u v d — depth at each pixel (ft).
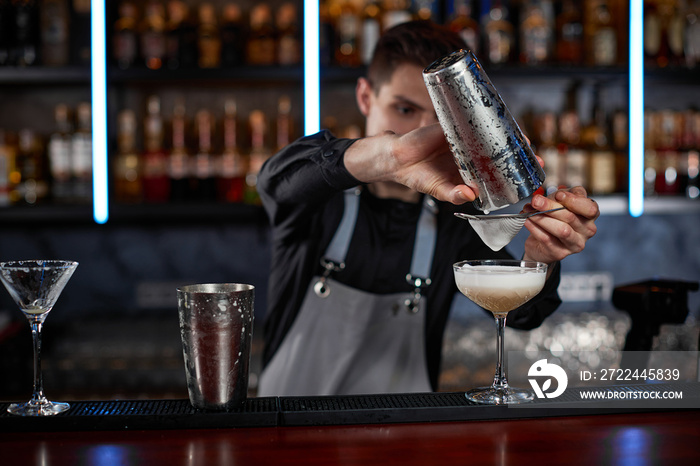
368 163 3.19
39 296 3.04
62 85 8.05
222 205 7.60
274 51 7.87
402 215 4.79
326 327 4.73
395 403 3.16
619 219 8.95
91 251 8.46
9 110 8.21
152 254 8.54
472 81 2.59
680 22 7.93
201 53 7.64
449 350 7.16
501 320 3.32
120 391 6.99
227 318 2.92
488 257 4.87
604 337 7.54
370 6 7.80
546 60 7.76
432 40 4.62
